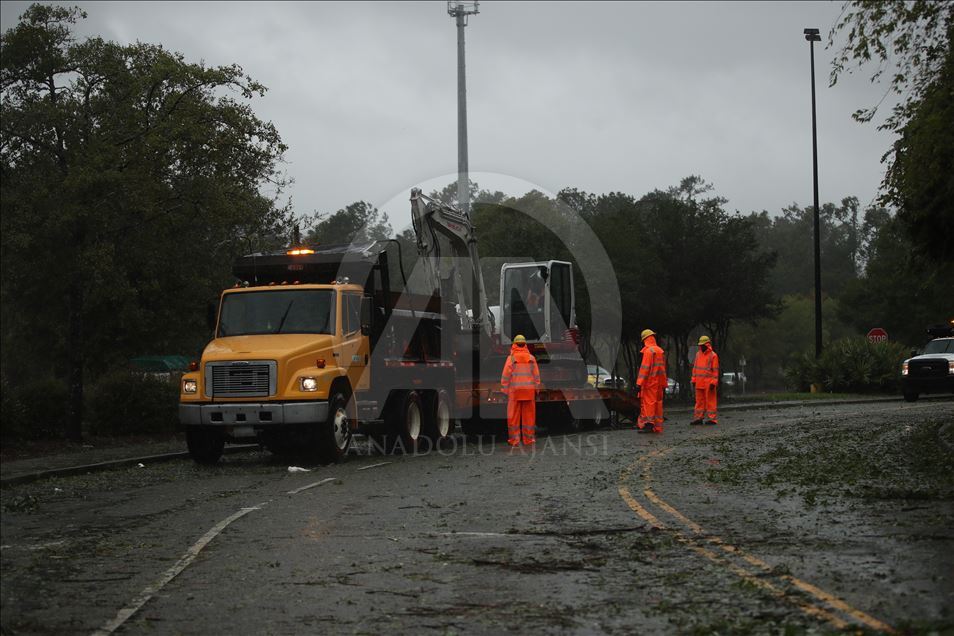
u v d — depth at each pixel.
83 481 15.53
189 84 21.02
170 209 21.17
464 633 6.36
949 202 15.21
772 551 8.84
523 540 9.52
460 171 30.52
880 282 65.06
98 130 20.41
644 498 12.21
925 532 9.70
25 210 19.38
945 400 38.47
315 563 8.56
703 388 26.97
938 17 11.87
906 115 12.84
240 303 19.02
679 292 43.38
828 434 21.94
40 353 40.34
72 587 7.84
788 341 101.12
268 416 17.41
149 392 23.77
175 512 11.93
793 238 145.12
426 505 11.99
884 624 6.32
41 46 19.84
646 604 7.03
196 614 6.93
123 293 21.03
